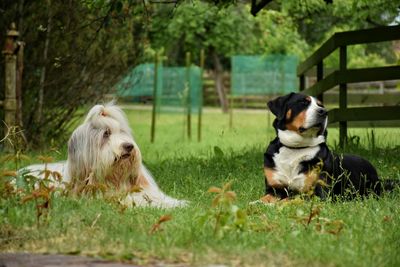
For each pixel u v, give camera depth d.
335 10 16.34
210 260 5.08
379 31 12.59
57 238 5.69
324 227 6.10
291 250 5.33
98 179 7.73
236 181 9.55
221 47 34.81
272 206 7.35
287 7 15.13
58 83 15.09
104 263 5.02
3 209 6.18
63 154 11.99
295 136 8.41
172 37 31.81
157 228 5.78
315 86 14.27
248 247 5.43
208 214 5.71
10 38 13.23
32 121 14.74
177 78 34.88
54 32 14.79
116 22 14.68
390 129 21.97
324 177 8.35
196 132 25.50
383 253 5.27
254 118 33.44
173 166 11.35
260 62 33.75
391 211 6.90
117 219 6.16
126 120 8.09
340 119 12.70
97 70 15.35
